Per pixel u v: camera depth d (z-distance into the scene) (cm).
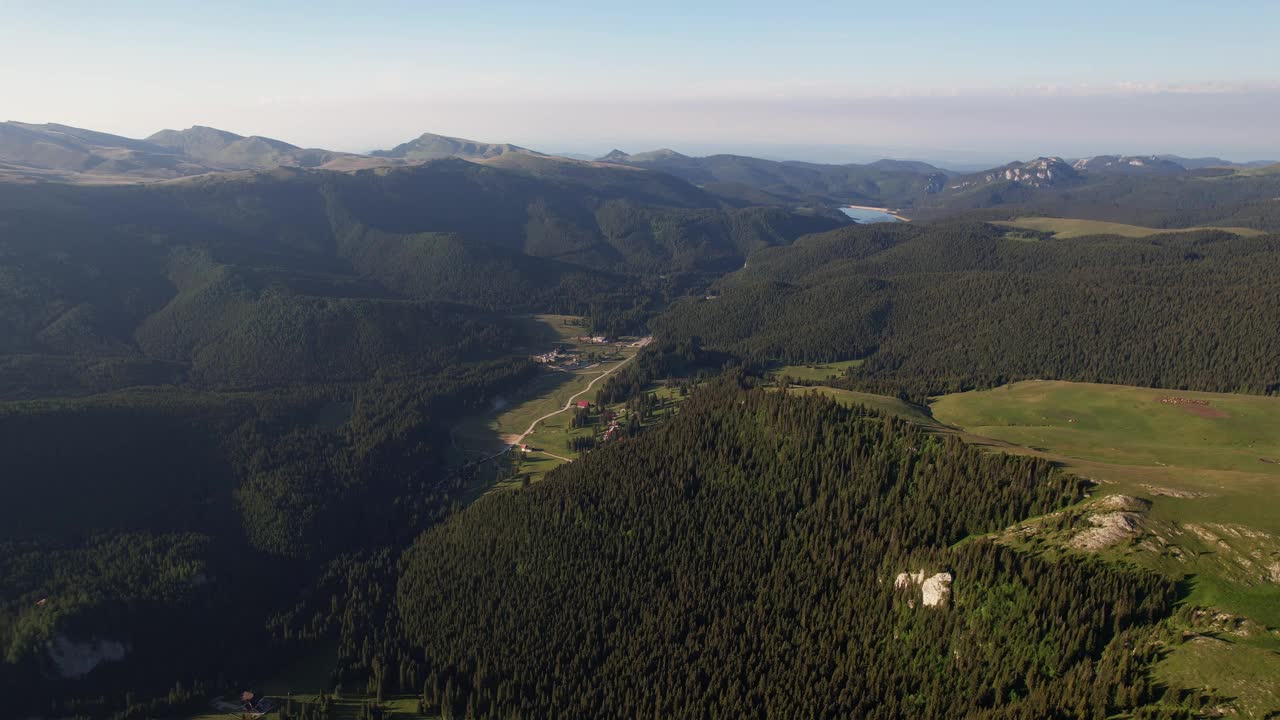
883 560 15925
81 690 16362
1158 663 11600
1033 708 11525
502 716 15312
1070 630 12569
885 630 14725
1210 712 10494
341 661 17638
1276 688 10556
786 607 16338
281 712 15812
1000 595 13625
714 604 17050
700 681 15250
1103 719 10950
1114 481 16050
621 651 16562
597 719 14962
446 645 17775
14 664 15838
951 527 16250
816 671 14512
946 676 13225
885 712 13125
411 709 16150
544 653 17000
